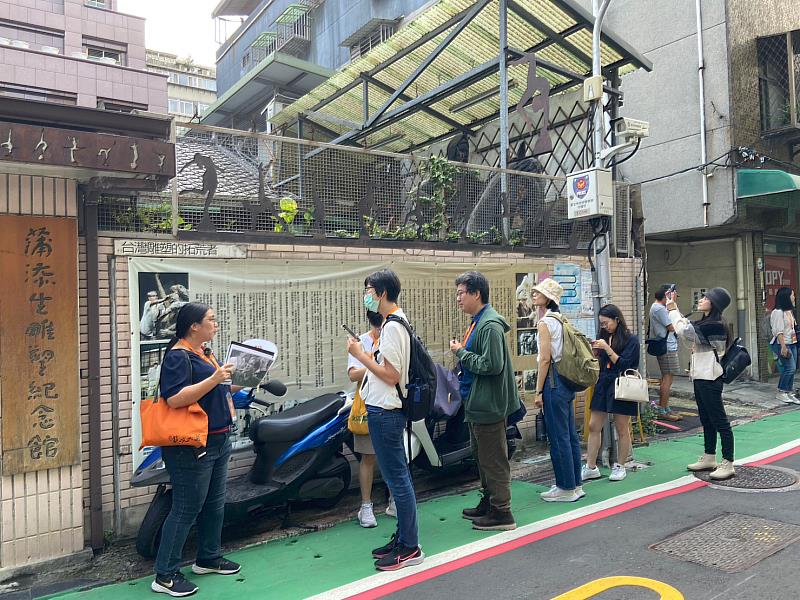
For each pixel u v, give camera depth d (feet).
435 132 35.60
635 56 25.75
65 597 11.25
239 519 13.67
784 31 32.17
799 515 14.11
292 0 58.70
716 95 30.55
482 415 13.35
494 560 12.25
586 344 15.87
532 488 17.26
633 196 26.11
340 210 17.62
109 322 13.66
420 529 14.21
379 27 48.03
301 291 16.47
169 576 11.23
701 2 31.12
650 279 38.88
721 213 30.48
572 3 23.30
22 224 12.29
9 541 12.01
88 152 11.66
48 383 12.45
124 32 47.14
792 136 31.78
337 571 12.00
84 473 13.24
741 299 34.42
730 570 11.33
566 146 29.76
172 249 14.47
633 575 11.32
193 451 11.04
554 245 22.93
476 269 20.34
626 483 17.42
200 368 11.35
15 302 12.17
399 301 18.52
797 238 37.37
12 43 41.60
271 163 16.47
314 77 49.26
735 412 27.89
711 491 16.26
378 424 11.81
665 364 26.17
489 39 27.22
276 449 14.20
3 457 11.96
